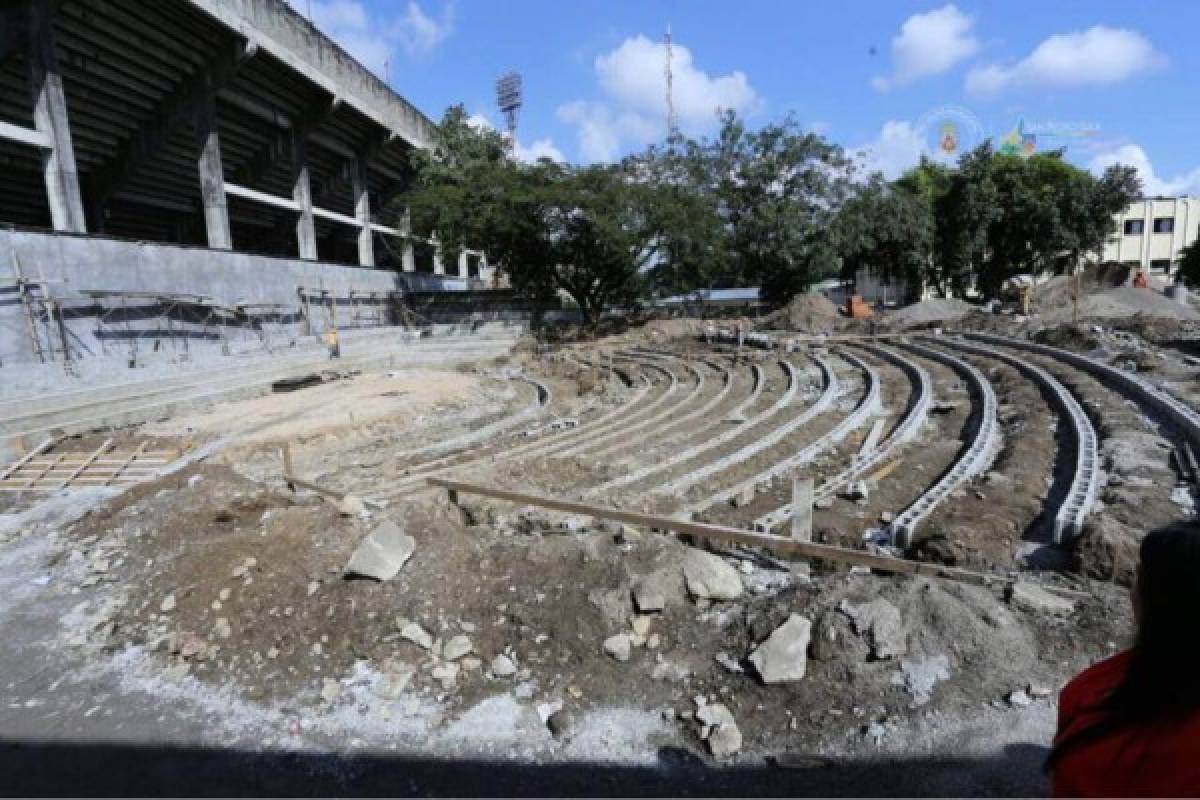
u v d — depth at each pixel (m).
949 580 5.52
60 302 19.08
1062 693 2.12
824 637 4.83
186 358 22.22
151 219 34.12
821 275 38.56
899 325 30.11
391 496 9.85
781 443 12.05
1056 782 1.92
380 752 4.55
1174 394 12.03
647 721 4.65
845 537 7.49
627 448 12.66
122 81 24.73
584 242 34.16
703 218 33.12
